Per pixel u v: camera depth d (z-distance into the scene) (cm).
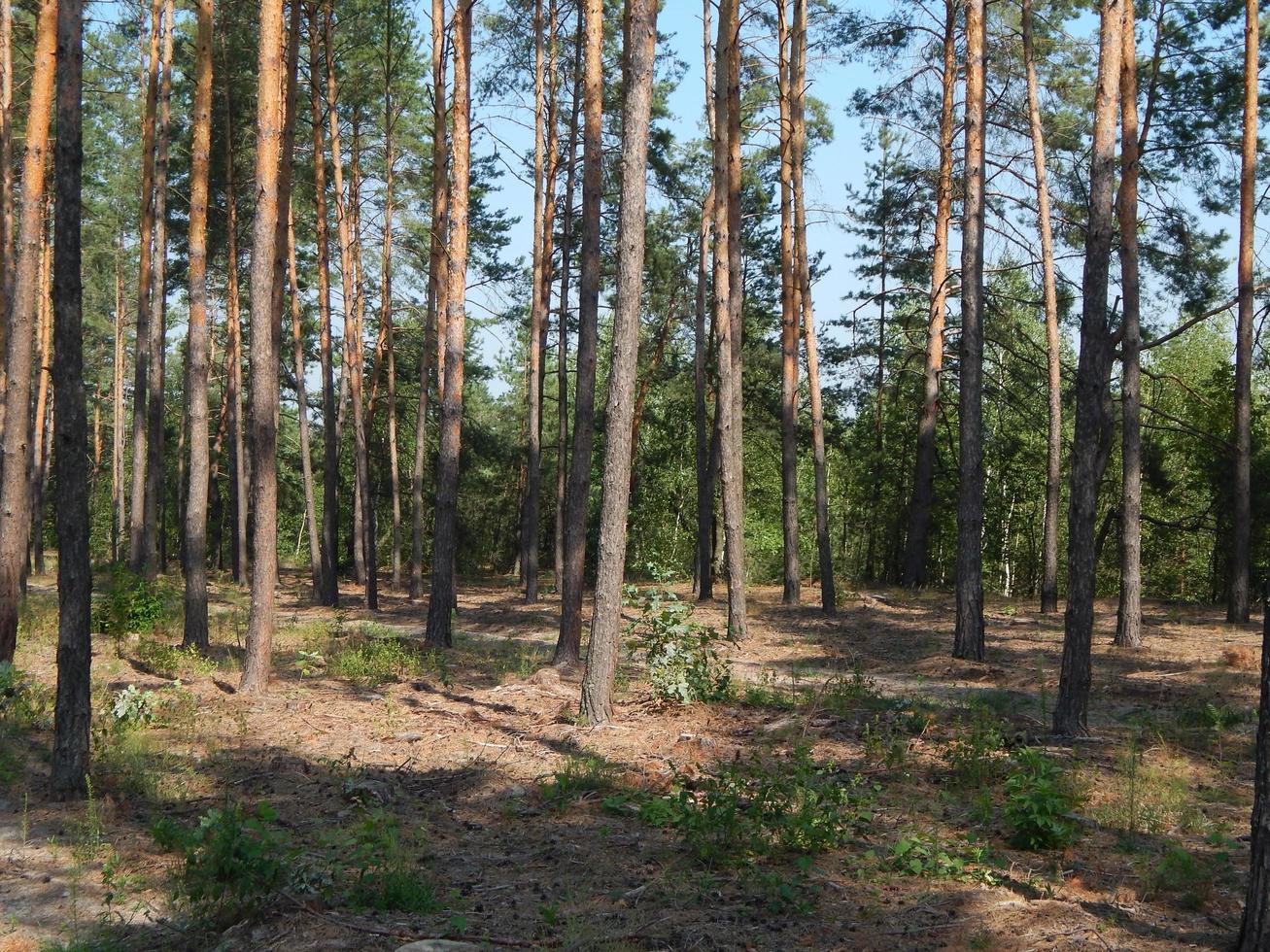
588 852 716
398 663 1538
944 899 609
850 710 1203
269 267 1316
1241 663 1483
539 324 2633
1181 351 3878
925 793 858
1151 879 631
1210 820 775
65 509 844
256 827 639
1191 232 2200
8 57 1875
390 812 816
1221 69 2172
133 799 842
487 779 912
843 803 791
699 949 541
